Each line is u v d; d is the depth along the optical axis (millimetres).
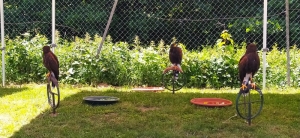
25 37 8109
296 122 4246
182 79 6496
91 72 6648
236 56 6770
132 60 6758
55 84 4410
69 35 10117
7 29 9773
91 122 4211
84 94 5633
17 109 4762
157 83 6605
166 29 9961
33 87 6246
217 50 7012
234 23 9312
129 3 9953
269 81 6465
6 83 6723
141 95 5543
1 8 6387
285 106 4906
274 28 9125
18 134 3846
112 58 6691
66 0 10078
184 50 6797
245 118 4059
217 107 4785
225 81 6473
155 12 9906
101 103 4945
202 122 4164
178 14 9844
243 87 3961
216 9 9750
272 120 4301
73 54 6785
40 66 6840
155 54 6676
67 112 4594
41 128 4012
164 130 3939
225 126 4055
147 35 9977
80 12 10023
